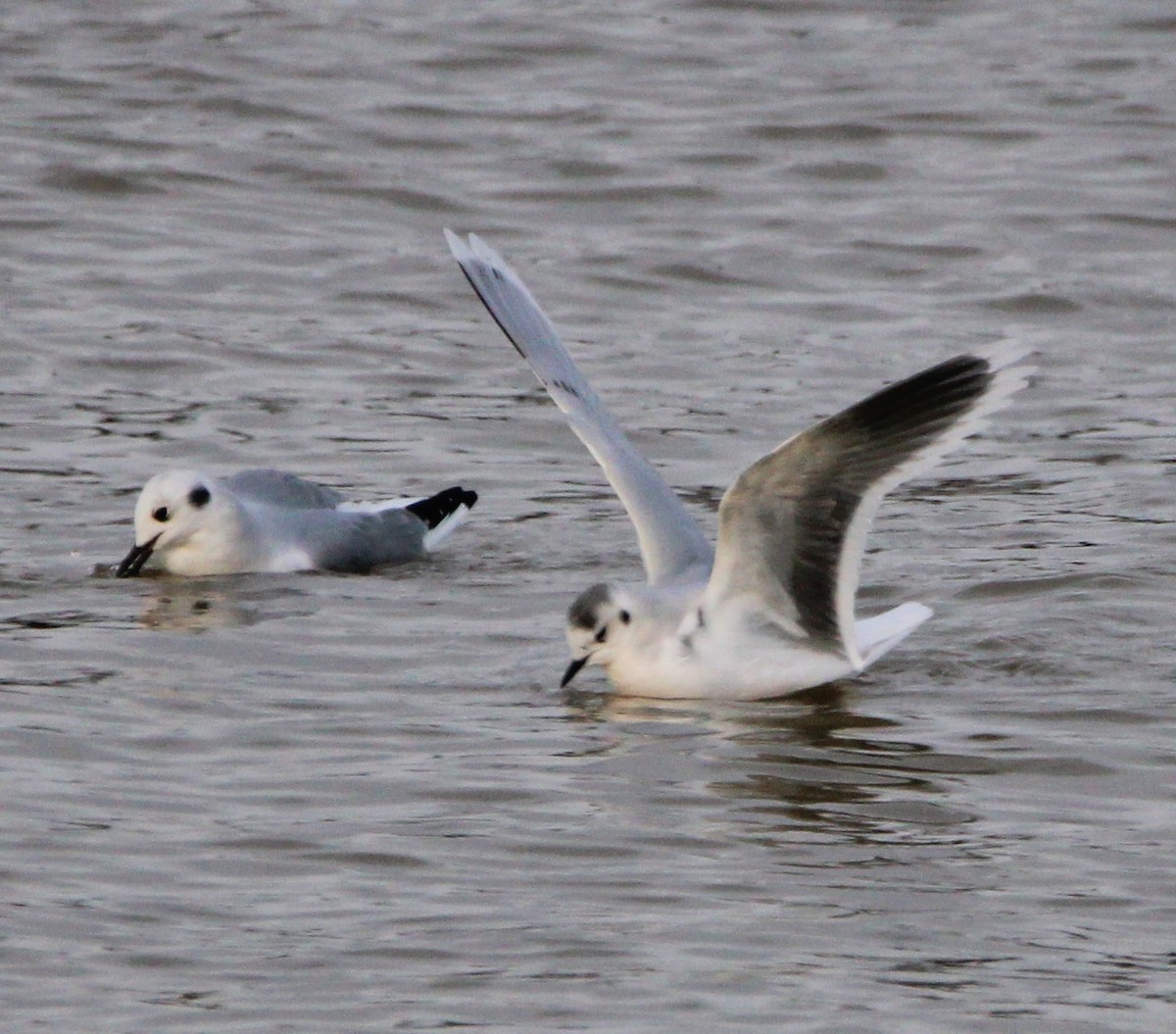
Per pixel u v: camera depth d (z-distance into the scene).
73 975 9.31
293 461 17.83
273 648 13.78
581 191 23.91
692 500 16.78
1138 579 14.75
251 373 19.62
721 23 28.62
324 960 9.48
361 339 20.53
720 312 21.31
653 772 11.70
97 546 15.91
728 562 12.63
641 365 19.95
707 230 23.11
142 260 21.95
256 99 25.77
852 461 12.01
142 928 9.75
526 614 14.56
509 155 24.72
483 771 11.67
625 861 10.55
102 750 11.84
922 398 11.83
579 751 12.02
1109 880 10.36
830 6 29.27
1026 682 13.10
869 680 13.20
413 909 9.99
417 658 13.67
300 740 12.11
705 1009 9.09
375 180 23.98
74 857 10.45
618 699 12.96
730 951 9.61
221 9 28.53
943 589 14.70
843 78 26.81
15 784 11.29
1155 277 22.14
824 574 12.48
